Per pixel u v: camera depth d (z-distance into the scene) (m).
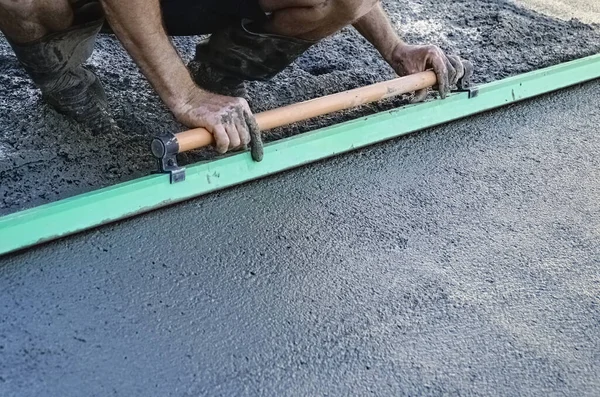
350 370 1.55
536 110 2.68
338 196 2.11
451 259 1.90
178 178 1.96
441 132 2.48
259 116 2.05
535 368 1.59
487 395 1.52
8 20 1.90
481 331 1.68
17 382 1.45
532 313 1.74
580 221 2.09
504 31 3.26
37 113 2.31
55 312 1.62
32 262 1.75
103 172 2.10
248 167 2.08
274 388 1.50
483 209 2.11
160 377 1.50
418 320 1.69
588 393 1.54
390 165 2.28
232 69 2.29
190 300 1.70
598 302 1.80
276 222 1.98
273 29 2.08
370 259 1.87
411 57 2.45
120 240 1.85
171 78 1.93
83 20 2.01
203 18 2.15
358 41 3.10
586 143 2.49
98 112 2.29
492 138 2.47
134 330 1.60
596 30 3.39
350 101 2.25
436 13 3.42
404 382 1.53
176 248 1.85
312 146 2.20
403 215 2.05
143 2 1.80
